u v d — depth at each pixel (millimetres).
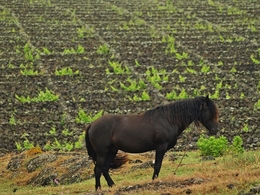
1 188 45156
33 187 44188
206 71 82688
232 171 34500
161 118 34875
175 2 124812
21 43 95625
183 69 84250
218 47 93625
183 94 72625
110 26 106062
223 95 73938
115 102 70250
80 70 83062
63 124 63469
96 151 35062
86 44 95812
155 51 92250
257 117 63844
